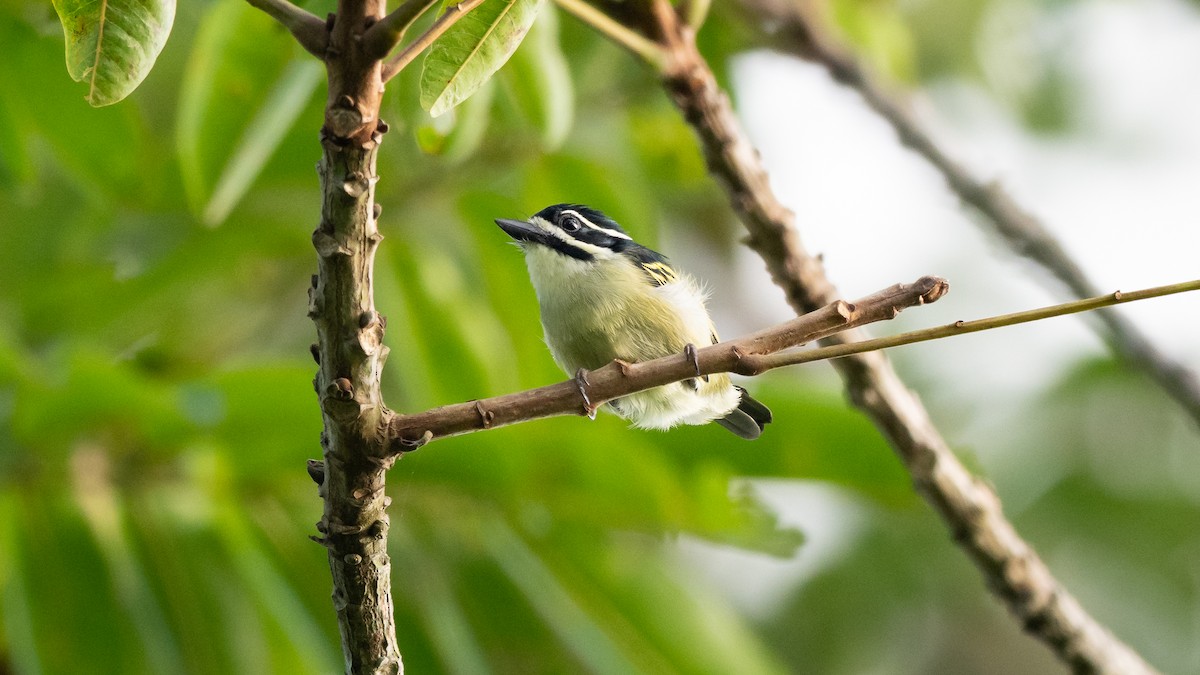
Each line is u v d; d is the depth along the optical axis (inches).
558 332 414.6
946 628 670.5
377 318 225.6
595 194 484.4
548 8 333.1
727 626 420.2
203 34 338.3
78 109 417.4
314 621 386.6
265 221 498.0
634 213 489.4
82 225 493.0
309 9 308.5
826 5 529.3
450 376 446.9
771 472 427.2
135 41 213.3
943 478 384.8
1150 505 630.5
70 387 353.1
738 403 416.2
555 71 330.3
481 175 476.7
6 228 494.0
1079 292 463.5
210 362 531.5
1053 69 668.7
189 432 369.7
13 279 490.3
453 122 314.2
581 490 390.0
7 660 389.7
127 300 498.3
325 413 230.8
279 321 572.7
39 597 363.3
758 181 368.5
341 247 215.5
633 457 382.9
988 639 672.4
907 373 645.9
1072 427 634.2
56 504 366.6
